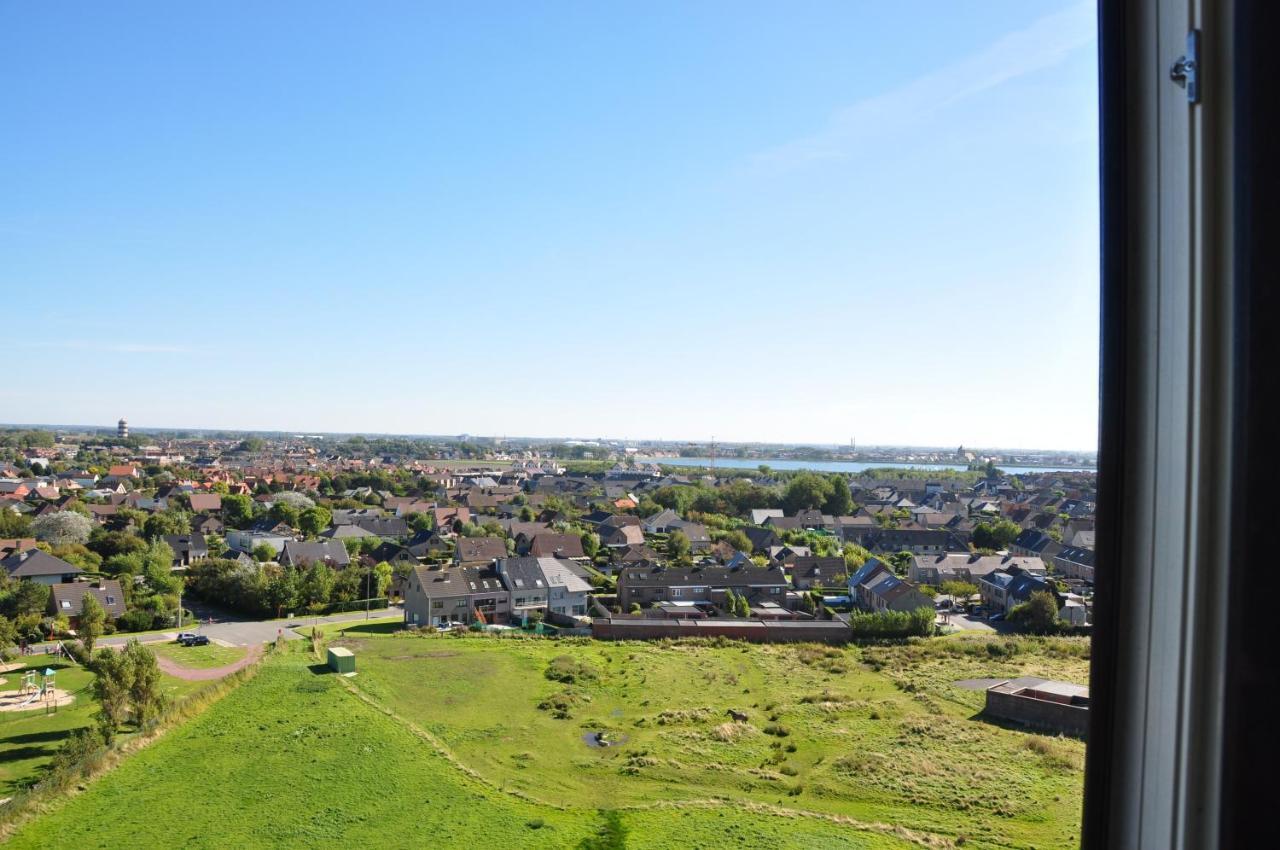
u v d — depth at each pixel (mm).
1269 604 2197
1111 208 2715
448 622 48656
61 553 57844
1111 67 2697
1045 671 36531
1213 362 2369
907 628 44469
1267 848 2209
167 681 34656
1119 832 2744
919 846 18812
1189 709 2424
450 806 21422
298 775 23328
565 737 27484
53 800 21375
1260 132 2188
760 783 23141
